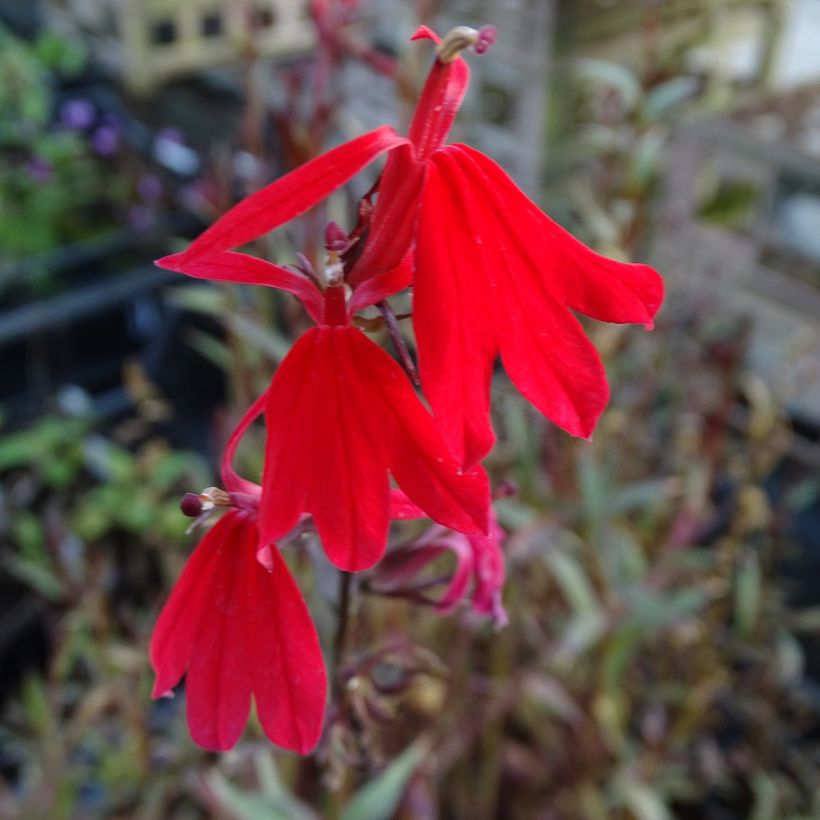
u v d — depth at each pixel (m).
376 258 0.08
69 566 0.21
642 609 0.20
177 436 0.35
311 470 0.07
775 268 0.28
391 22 0.29
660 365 0.24
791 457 0.29
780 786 0.25
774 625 0.25
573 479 0.22
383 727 0.12
